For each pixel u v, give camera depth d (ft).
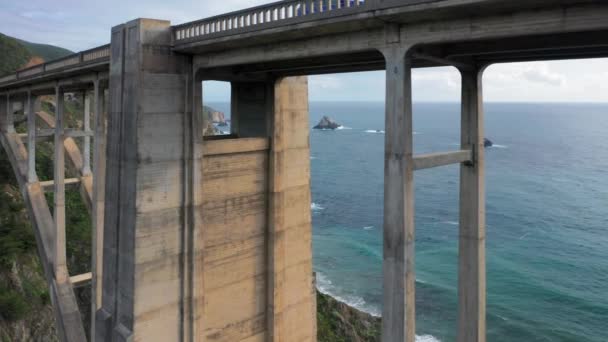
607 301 163.02
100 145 84.64
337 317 150.00
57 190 101.81
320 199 334.44
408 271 42.06
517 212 267.18
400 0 37.60
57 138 101.50
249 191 76.28
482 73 55.52
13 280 122.83
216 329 72.84
